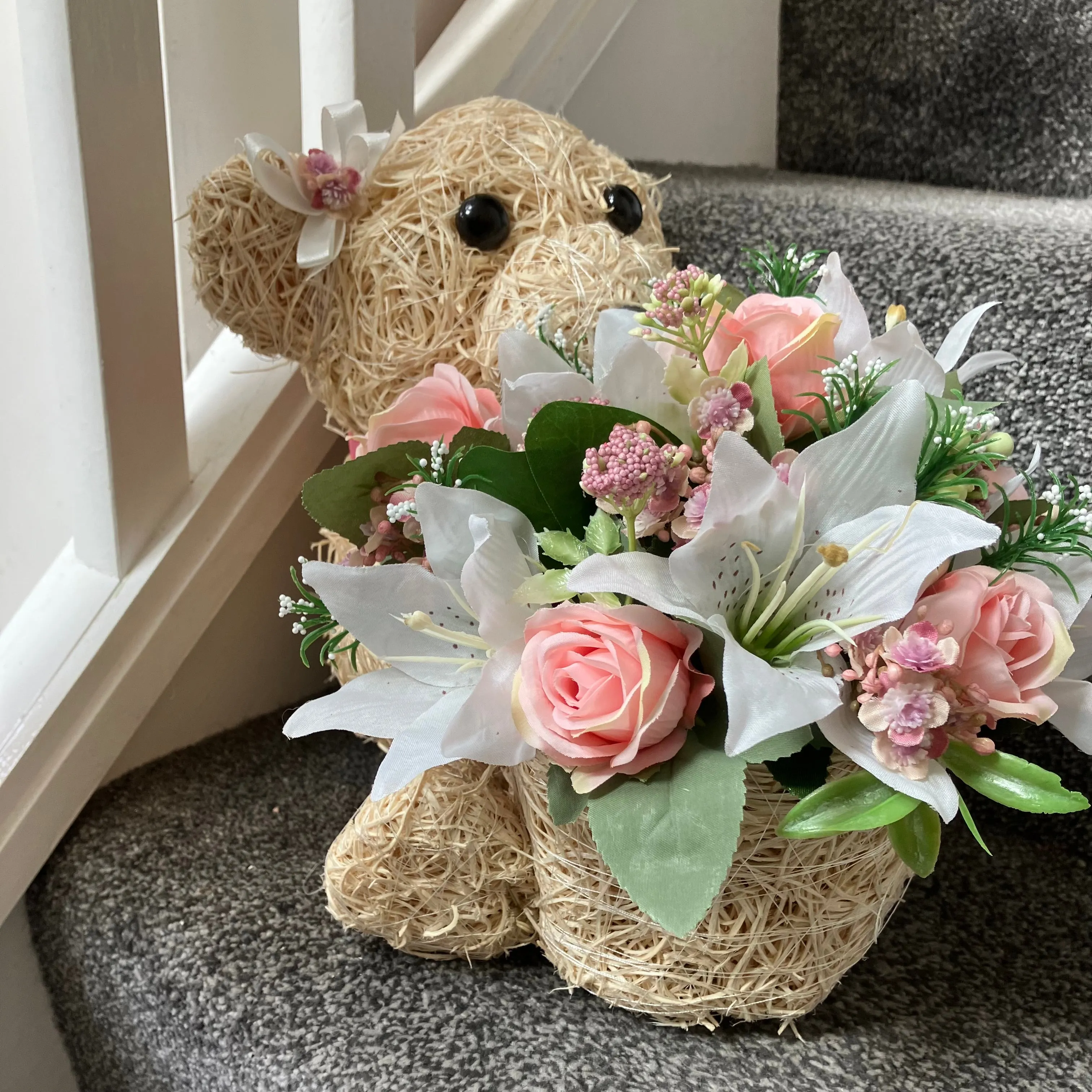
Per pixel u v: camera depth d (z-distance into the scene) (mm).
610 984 545
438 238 645
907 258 744
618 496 409
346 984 627
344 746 934
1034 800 406
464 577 439
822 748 449
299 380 885
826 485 425
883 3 1042
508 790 593
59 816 775
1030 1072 545
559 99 1024
